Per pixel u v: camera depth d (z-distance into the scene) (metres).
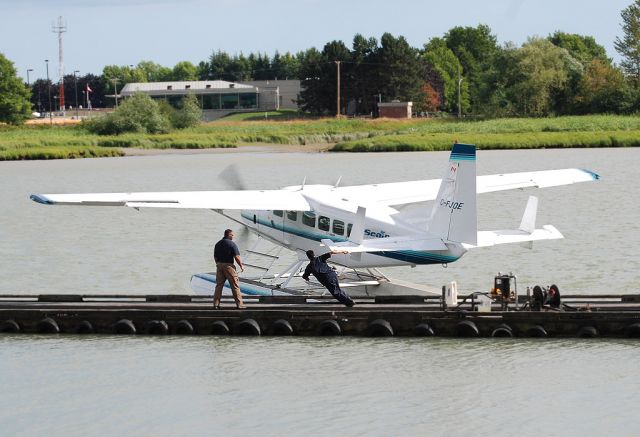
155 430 37.00
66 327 51.41
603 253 70.94
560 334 47.97
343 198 54.22
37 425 37.81
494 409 38.16
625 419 36.88
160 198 51.94
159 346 48.44
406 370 43.19
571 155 181.88
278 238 56.06
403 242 48.78
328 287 50.38
